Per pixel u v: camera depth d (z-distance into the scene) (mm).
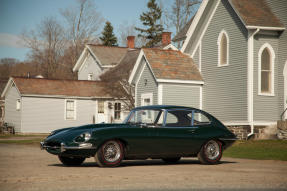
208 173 10180
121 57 47156
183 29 30438
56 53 71625
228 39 24281
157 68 25109
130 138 11609
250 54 22656
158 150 12062
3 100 46281
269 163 13164
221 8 24859
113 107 41531
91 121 41750
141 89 26922
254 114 22625
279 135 21891
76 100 41156
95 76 47750
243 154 16516
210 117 13031
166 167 11680
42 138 30906
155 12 73250
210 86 25453
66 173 10086
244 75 23047
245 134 22656
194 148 12516
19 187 7895
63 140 11367
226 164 12773
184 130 12422
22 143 25406
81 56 49719
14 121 40969
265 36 23062
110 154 11508
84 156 11344
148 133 11906
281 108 22844
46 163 13008
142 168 11344
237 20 23641
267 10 23547
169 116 12430
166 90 24984
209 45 25719
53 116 40375
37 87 40219
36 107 39719
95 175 9680
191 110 12789
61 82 41781
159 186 8055
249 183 8492
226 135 12898
